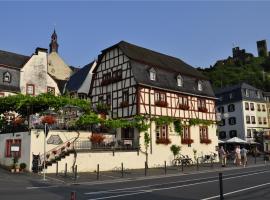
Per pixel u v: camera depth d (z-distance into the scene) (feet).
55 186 55.11
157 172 84.17
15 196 42.80
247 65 364.99
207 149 124.98
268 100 219.00
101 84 120.37
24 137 80.23
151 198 40.42
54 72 210.59
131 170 89.81
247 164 107.76
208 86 134.72
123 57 112.98
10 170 76.43
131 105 106.32
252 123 203.62
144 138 102.63
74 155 80.64
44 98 85.87
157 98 110.63
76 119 91.20
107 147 92.68
